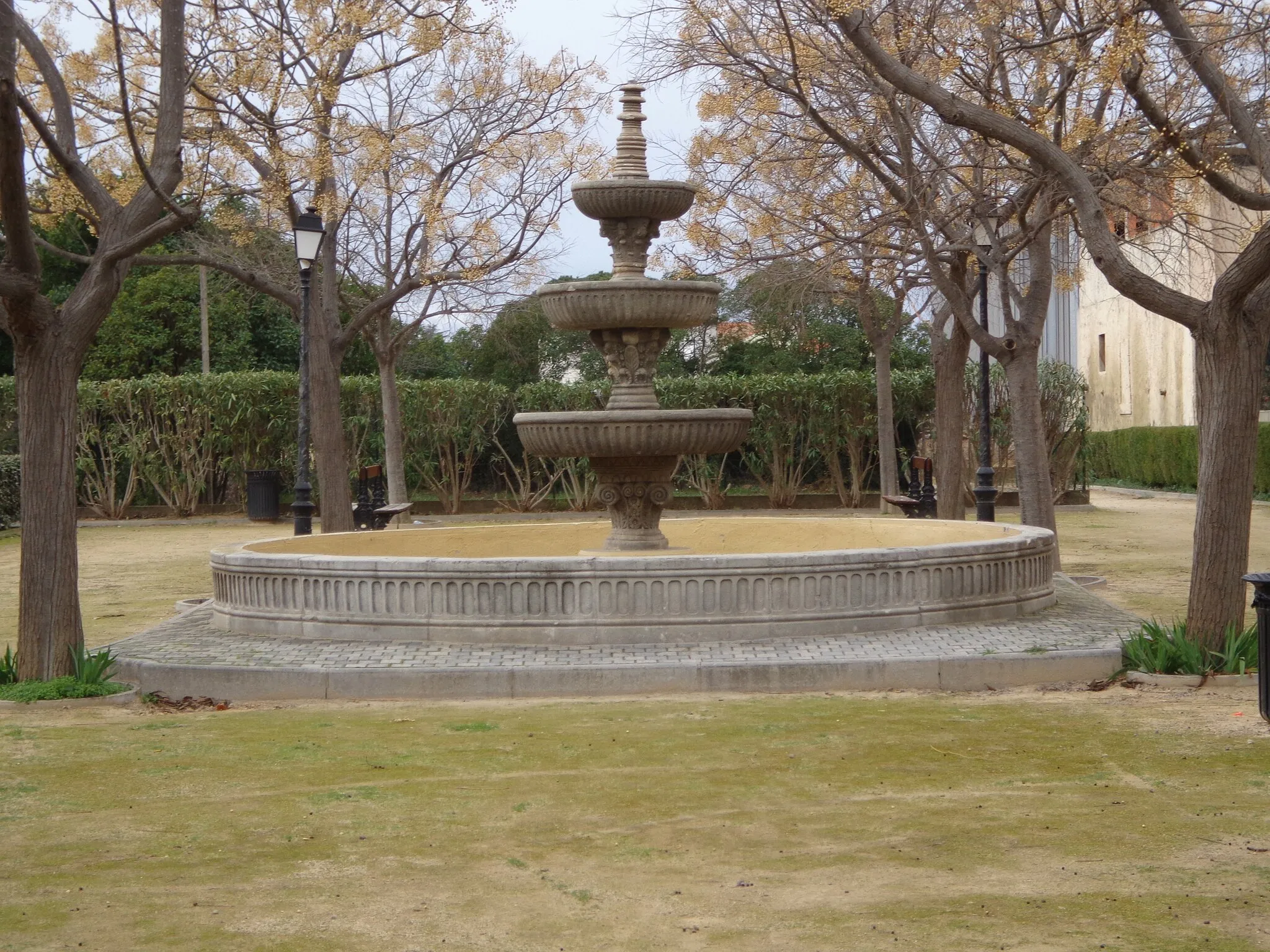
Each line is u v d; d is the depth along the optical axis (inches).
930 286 788.0
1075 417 1211.2
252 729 326.3
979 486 710.5
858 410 1208.8
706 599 406.3
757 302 945.5
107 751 302.7
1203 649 376.8
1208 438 381.4
